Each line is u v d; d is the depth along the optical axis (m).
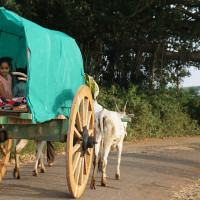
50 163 12.88
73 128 7.21
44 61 6.91
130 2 23.94
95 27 24.45
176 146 22.61
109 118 9.88
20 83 8.11
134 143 23.89
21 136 7.57
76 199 7.89
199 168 14.21
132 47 29.41
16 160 10.05
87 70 27.61
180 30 29.09
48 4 20.84
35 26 7.07
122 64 30.64
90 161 9.02
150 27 28.09
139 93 30.05
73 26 22.77
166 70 32.25
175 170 13.30
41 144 10.67
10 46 8.47
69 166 7.09
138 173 12.12
